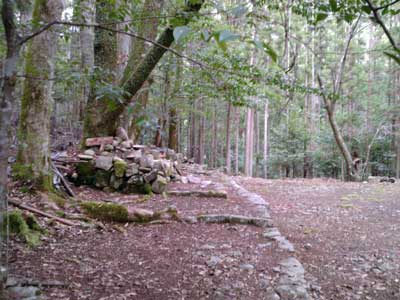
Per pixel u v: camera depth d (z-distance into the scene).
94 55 6.35
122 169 5.48
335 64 12.91
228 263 2.93
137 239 3.48
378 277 2.83
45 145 4.35
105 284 2.39
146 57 5.39
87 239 3.37
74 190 5.20
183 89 5.97
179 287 2.43
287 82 4.58
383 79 15.66
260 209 4.97
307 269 2.95
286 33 5.24
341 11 1.53
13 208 3.53
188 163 10.72
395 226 4.50
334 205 5.86
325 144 16.05
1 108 1.71
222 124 19.95
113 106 2.04
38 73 3.83
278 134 17.44
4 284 2.04
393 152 15.21
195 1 2.34
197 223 4.16
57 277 2.43
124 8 2.63
